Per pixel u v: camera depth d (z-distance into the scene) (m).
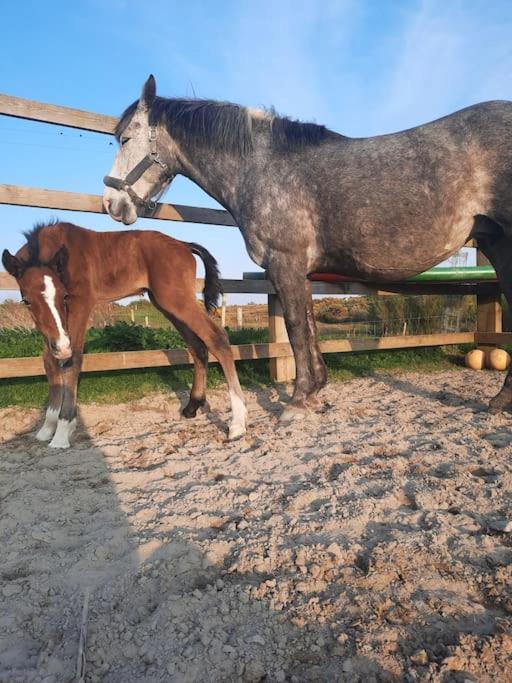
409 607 1.75
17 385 5.30
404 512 2.48
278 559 2.10
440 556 2.06
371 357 7.48
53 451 3.71
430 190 3.59
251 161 4.16
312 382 4.45
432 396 5.23
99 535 2.36
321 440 3.72
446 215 3.62
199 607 1.79
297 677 1.48
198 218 5.35
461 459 3.21
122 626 1.72
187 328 4.55
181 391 5.50
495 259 3.92
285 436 3.88
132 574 2.01
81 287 4.04
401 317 9.56
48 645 1.67
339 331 10.37
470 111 3.61
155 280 4.23
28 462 3.49
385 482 2.85
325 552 2.12
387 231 3.77
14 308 10.11
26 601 1.90
